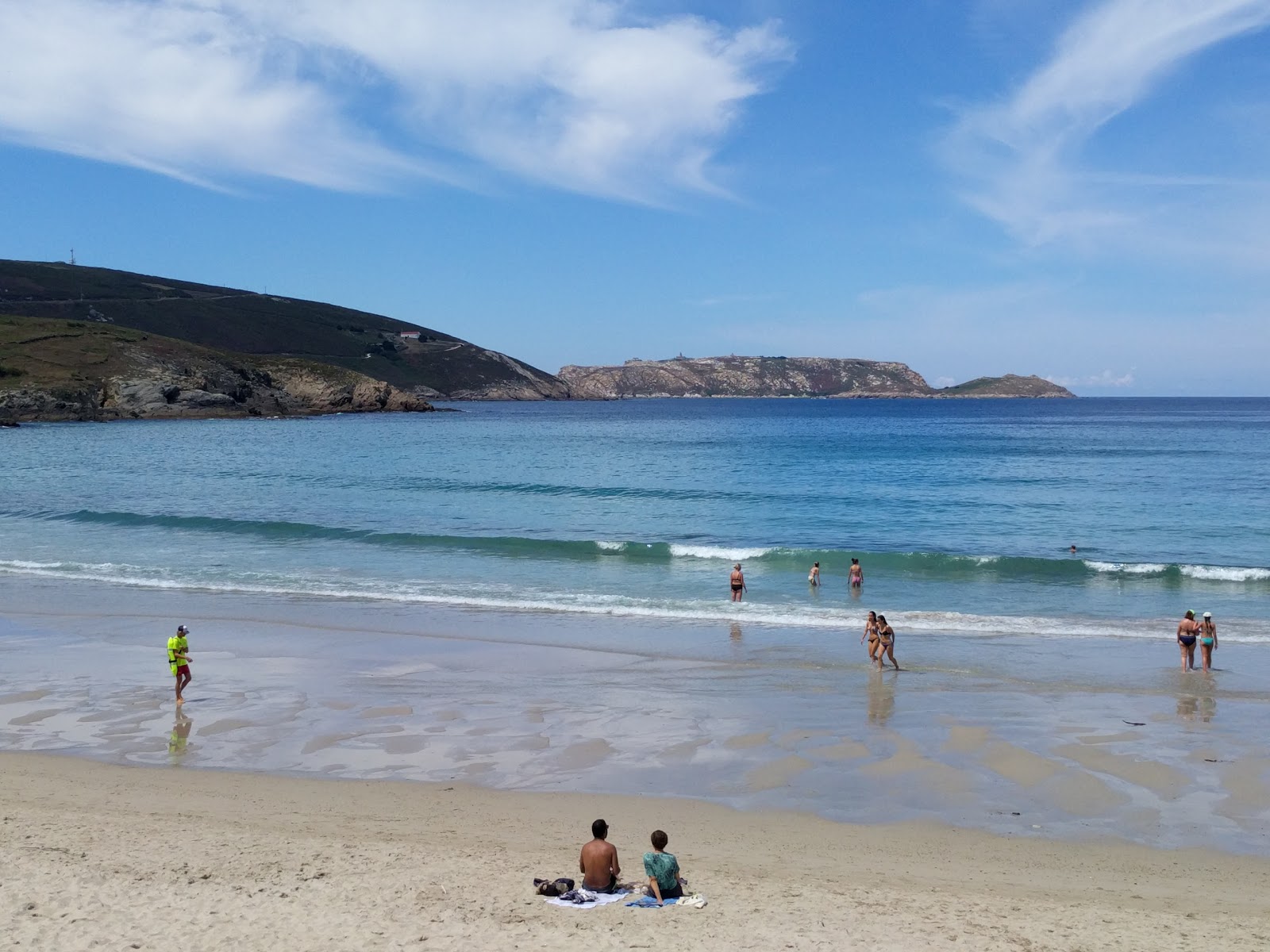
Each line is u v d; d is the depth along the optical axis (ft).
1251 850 33.99
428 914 27.14
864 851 33.73
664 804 38.52
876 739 46.44
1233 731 47.60
